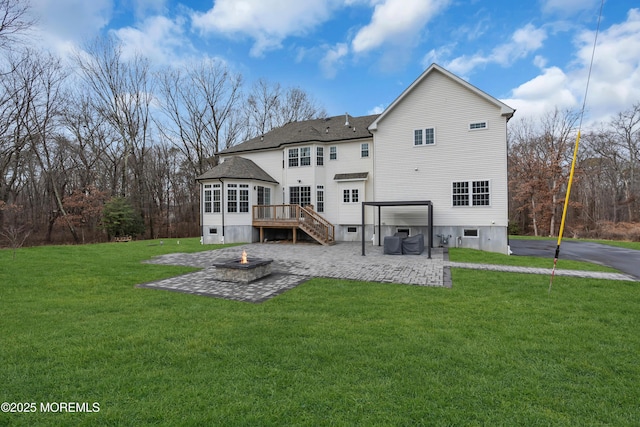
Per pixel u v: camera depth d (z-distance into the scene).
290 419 2.62
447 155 15.77
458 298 6.54
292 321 5.13
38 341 4.23
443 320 5.16
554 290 7.21
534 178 30.41
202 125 32.03
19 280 7.99
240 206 19.14
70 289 7.21
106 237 27.38
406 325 4.92
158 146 33.03
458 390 3.08
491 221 14.91
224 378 3.28
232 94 33.06
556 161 28.92
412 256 12.88
